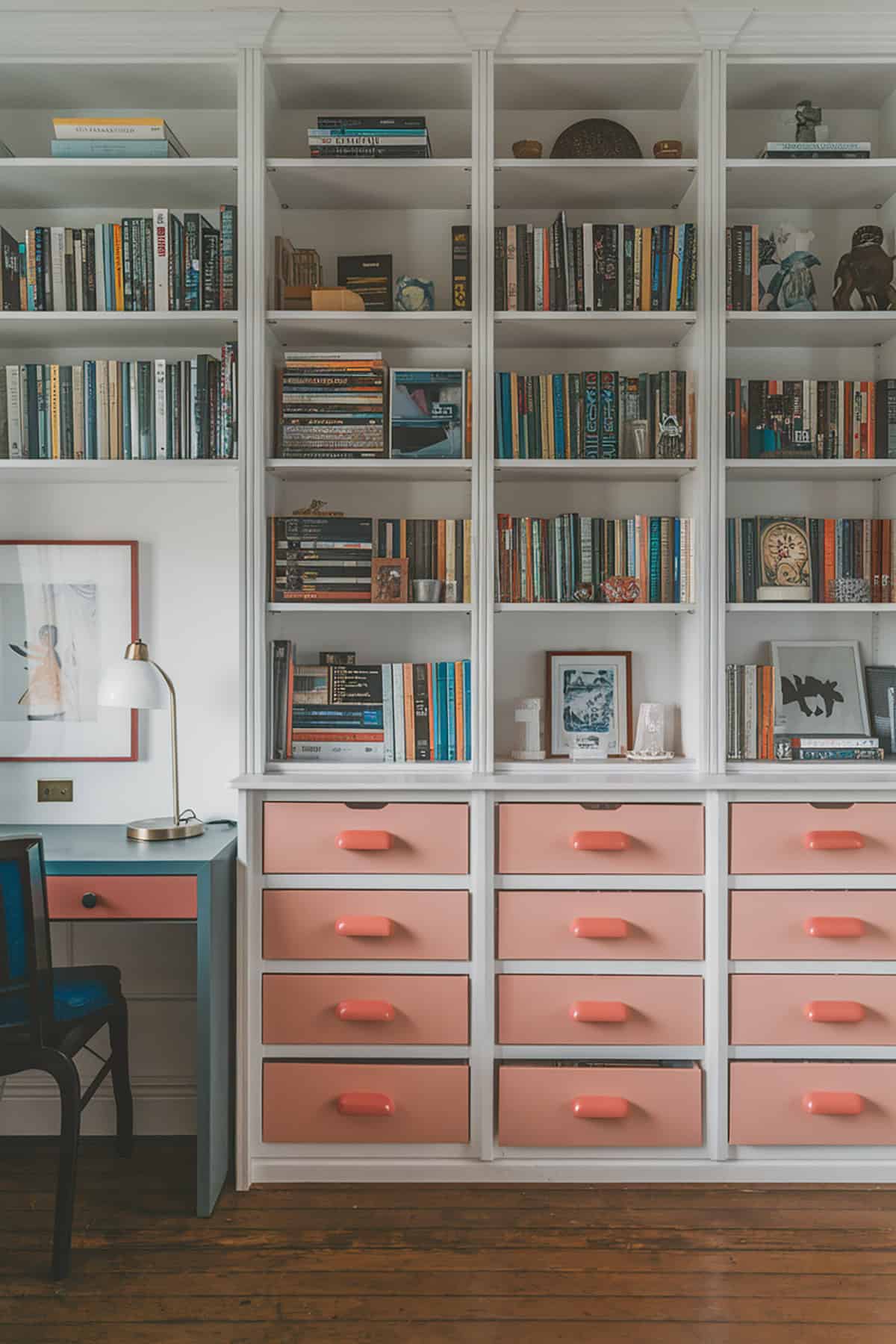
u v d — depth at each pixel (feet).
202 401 8.35
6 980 6.70
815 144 8.25
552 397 8.51
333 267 9.05
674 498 9.11
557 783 7.86
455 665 8.46
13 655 9.14
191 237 8.25
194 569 9.15
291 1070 7.96
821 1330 6.35
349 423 8.37
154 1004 8.96
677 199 8.87
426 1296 6.65
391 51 8.09
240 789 7.90
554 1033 8.00
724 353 8.19
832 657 9.02
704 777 8.05
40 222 9.05
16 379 8.41
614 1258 7.07
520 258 8.33
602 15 7.92
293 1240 7.27
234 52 8.11
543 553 8.52
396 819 7.98
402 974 8.00
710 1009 7.98
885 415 8.60
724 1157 8.01
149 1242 7.25
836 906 7.98
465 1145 8.00
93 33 8.04
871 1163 8.04
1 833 8.64
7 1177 8.18
